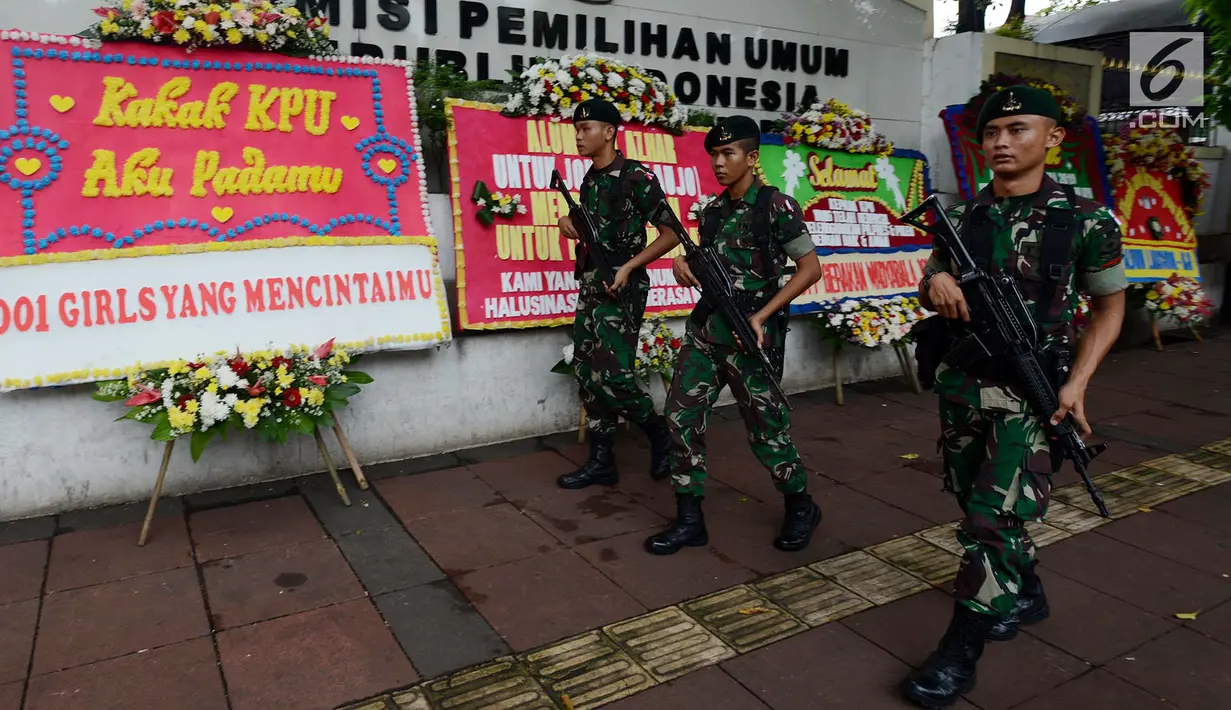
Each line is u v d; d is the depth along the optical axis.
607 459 4.20
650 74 5.77
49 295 3.58
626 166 3.88
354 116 4.26
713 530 3.70
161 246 3.78
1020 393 2.45
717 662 2.70
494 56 5.22
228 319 3.90
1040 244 2.43
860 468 4.50
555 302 4.80
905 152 6.61
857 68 6.84
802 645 2.81
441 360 4.53
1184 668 2.69
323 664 2.66
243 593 3.09
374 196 4.30
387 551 3.45
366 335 4.19
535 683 2.58
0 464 3.59
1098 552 3.53
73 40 3.66
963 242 2.54
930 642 2.83
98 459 3.78
